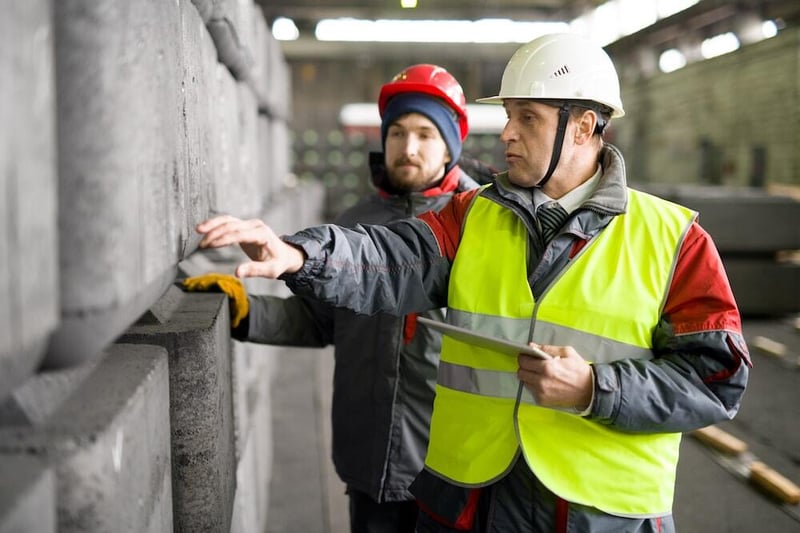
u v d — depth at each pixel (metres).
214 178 2.01
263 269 1.43
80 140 0.82
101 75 0.83
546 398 1.41
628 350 1.50
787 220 7.56
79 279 0.83
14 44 0.68
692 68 13.56
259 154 5.00
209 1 1.87
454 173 2.33
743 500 3.77
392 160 2.26
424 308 1.72
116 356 1.25
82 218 0.83
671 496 1.57
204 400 1.52
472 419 1.58
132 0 0.94
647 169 15.76
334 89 21.73
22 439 0.87
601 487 1.49
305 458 4.25
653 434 1.52
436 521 1.65
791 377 5.77
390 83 2.25
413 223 1.71
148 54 1.03
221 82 2.33
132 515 1.00
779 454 4.36
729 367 1.45
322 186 15.20
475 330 1.58
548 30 15.09
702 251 1.52
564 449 1.49
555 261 1.56
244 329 2.16
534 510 1.52
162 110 1.13
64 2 0.82
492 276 1.59
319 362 6.41
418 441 2.12
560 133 1.55
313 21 16.81
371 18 13.40
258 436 3.08
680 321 1.50
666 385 1.43
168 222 1.17
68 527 0.86
